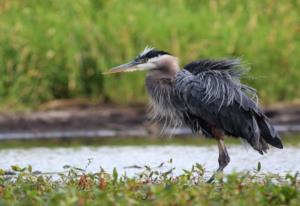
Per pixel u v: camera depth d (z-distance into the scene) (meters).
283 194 8.44
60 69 17.45
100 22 18.06
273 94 18.03
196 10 19.50
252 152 14.04
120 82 17.45
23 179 10.05
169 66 12.05
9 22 17.88
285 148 14.40
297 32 18.89
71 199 7.78
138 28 17.88
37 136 16.52
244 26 18.70
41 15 18.11
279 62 18.17
